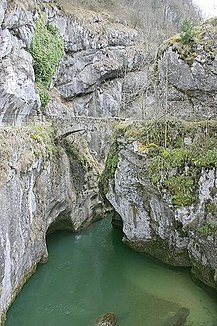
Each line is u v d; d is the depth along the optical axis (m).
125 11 54.56
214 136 19.91
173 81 24.66
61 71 41.50
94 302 18.08
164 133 21.36
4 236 15.63
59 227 28.36
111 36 46.66
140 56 48.16
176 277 19.95
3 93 24.53
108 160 25.52
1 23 25.62
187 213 19.17
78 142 32.78
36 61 31.89
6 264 15.86
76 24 42.75
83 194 29.58
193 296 17.78
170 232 21.20
